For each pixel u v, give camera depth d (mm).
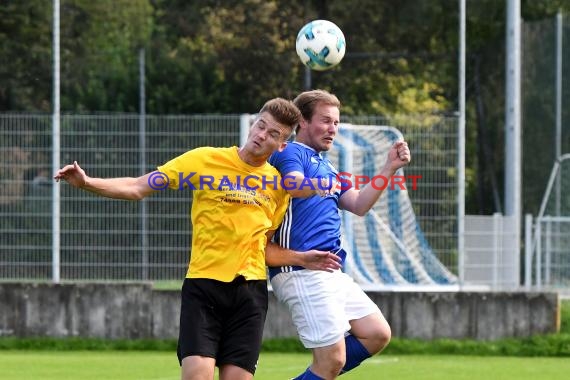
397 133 38844
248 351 18062
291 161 19281
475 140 56281
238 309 18094
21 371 31516
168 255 37812
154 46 69250
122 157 37562
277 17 69438
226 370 18062
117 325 38719
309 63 23938
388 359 36125
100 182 17750
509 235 39719
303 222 19734
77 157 37562
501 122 51906
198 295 17906
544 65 47312
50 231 37719
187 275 18188
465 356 37656
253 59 67375
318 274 19656
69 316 38688
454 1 64250
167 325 38781
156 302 38688
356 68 65625
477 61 53469
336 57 23844
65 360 34844
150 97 62344
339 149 39406
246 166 18234
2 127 37469
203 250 18031
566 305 41562
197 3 71562
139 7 73188
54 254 37688
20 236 37688
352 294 20500
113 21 71750
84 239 37781
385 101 66625
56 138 37188
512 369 33219
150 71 62938
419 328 38719
